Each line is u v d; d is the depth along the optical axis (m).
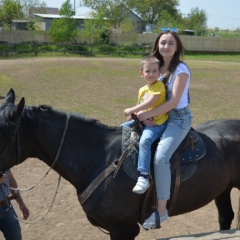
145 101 3.45
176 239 3.66
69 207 5.91
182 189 3.73
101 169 3.59
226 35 59.91
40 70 23.33
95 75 22.23
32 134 3.52
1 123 3.35
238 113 12.92
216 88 18.83
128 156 3.57
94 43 43.81
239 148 4.01
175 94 3.42
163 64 3.66
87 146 3.66
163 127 3.55
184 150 3.72
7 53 33.28
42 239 5.00
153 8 73.62
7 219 3.99
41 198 6.19
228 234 3.74
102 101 14.43
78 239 5.02
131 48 40.00
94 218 3.66
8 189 3.98
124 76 22.25
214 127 4.21
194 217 5.72
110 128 3.74
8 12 52.19
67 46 37.53
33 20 51.44
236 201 6.29
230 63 33.84
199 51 47.41
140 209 3.65
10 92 3.60
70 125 3.62
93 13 46.19
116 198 3.54
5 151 3.38
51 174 7.23
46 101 14.09
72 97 15.09
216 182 3.89
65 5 41.19
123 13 63.88
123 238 3.72
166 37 3.53
